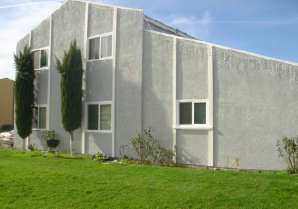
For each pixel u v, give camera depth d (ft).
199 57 39.88
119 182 28.27
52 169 34.27
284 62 36.09
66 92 47.37
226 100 38.14
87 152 48.47
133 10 45.29
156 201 23.16
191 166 39.42
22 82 53.78
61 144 52.08
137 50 44.39
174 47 41.55
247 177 29.99
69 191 25.80
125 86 45.19
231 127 37.73
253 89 37.06
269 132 36.24
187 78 40.52
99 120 47.67
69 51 48.03
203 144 38.93
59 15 54.19
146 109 43.27
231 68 38.11
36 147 55.47
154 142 41.55
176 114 40.81
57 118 52.80
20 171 32.58
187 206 22.13
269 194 24.50
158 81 42.55
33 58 57.82
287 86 35.88
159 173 32.24
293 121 35.55
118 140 45.37
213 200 23.21
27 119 53.78
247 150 36.96
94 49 49.29
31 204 23.12
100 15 48.78
